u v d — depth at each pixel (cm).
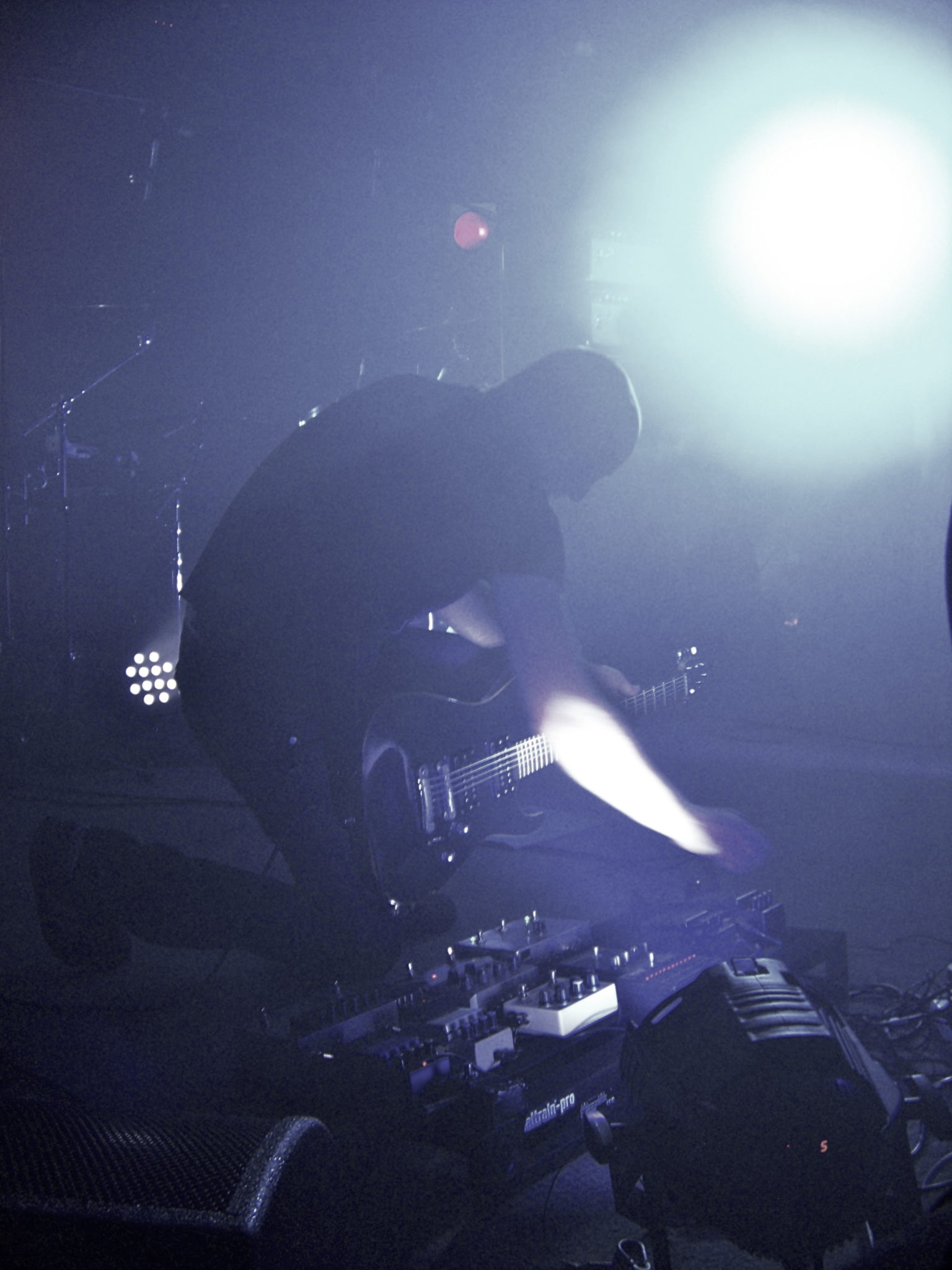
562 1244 156
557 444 218
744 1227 114
